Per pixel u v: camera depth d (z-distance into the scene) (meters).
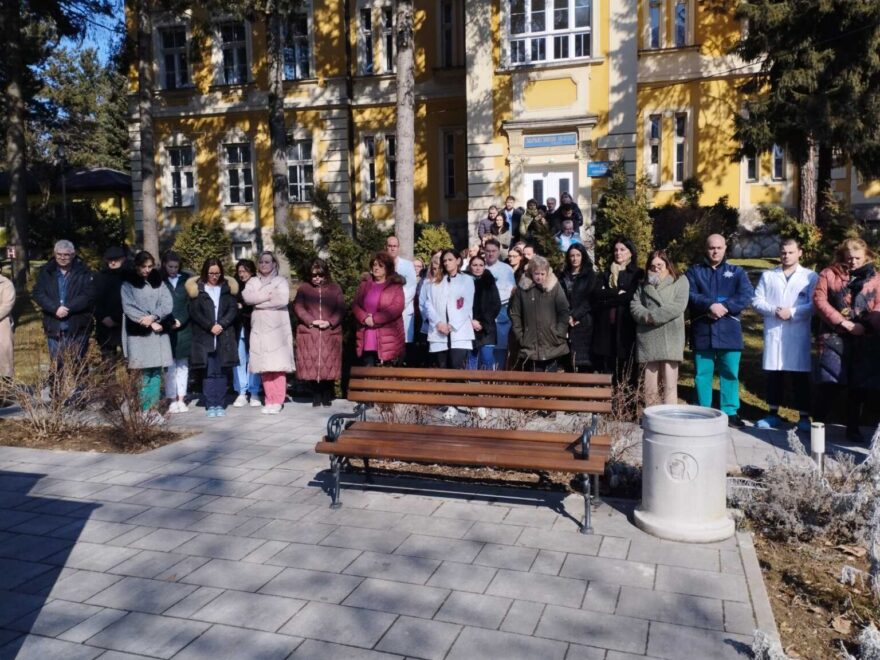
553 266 10.09
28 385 8.98
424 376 6.55
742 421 8.55
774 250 25.62
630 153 20.30
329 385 9.85
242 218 29.12
